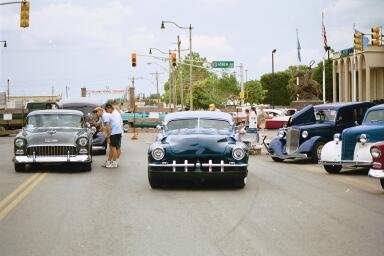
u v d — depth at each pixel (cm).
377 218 910
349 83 7062
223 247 716
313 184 1346
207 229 828
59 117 1708
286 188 1273
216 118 1391
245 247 714
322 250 698
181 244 734
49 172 1609
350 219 902
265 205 1040
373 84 6819
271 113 5247
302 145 1881
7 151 2595
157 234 796
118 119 1759
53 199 1114
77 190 1242
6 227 845
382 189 1259
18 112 4653
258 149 2277
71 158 1570
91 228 838
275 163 1908
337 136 1580
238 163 1223
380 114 1550
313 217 920
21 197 1135
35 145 1559
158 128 1397
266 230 819
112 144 1744
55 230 823
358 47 3575
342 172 1623
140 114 5138
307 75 4988
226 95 10062
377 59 6444
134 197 1143
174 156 1217
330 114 1923
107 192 1213
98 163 1909
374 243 734
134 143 3181
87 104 2773
